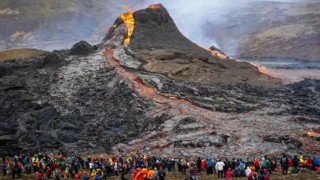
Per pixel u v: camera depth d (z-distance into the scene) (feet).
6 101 336.90
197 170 194.18
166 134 280.92
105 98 335.88
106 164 200.75
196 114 310.24
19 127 300.81
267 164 188.85
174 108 316.60
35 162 208.85
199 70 422.82
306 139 274.77
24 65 398.42
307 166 195.93
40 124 309.83
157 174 158.51
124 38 471.21
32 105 329.93
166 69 402.52
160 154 252.21
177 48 472.44
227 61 492.54
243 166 183.52
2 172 211.20
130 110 317.83
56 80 363.97
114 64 392.47
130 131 294.46
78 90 349.41
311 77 549.95
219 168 181.06
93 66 386.93
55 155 244.01
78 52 426.10
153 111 313.94
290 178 166.91
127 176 194.70
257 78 470.80
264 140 268.62
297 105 363.56
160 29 501.56
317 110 350.43
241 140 268.21
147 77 369.30
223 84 404.57
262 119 314.55
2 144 282.97
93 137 288.71
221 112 323.16
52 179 192.13
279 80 486.79
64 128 300.20
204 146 262.26
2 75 383.45
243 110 333.42
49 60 396.98
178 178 185.57
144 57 423.23
